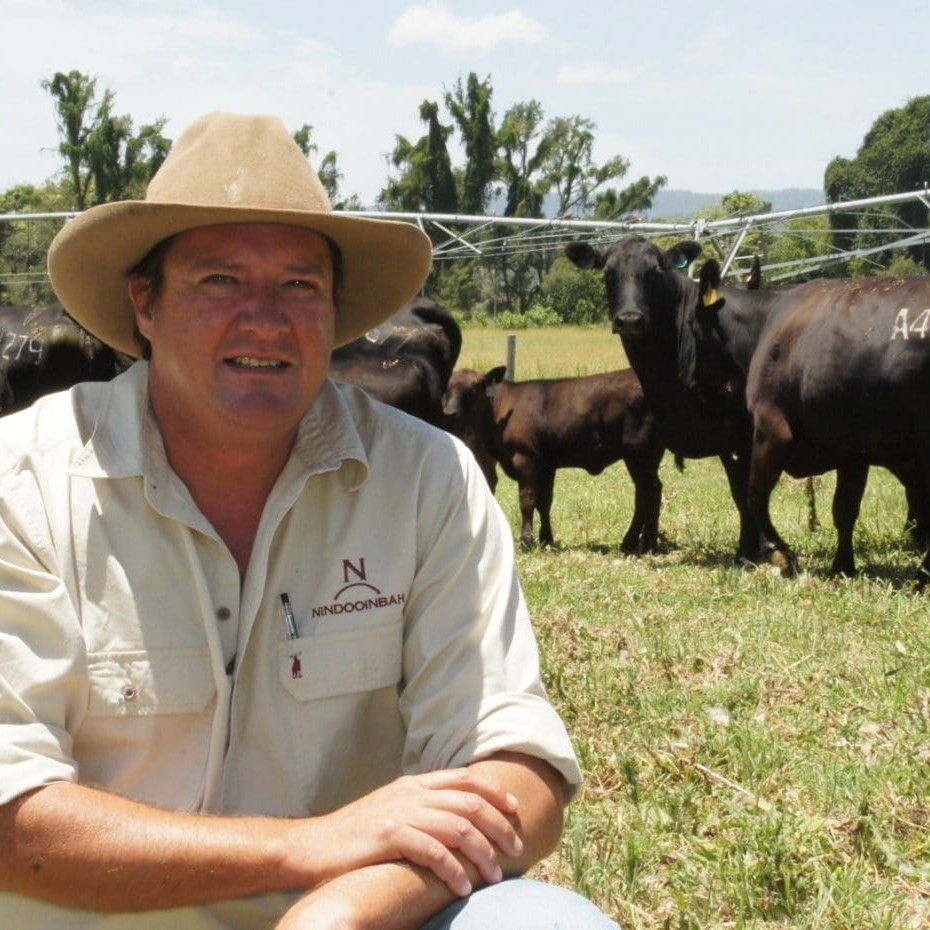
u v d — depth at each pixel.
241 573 2.62
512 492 16.05
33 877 2.30
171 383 2.61
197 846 2.28
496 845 2.38
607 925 2.20
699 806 4.49
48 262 2.79
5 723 2.38
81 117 64.06
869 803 4.45
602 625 7.20
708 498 14.30
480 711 2.56
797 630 7.04
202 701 2.51
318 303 2.63
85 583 2.51
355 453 2.64
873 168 68.69
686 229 23.80
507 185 77.12
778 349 9.66
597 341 50.81
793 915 3.71
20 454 2.56
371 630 2.62
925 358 8.62
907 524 10.88
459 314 69.81
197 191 2.56
